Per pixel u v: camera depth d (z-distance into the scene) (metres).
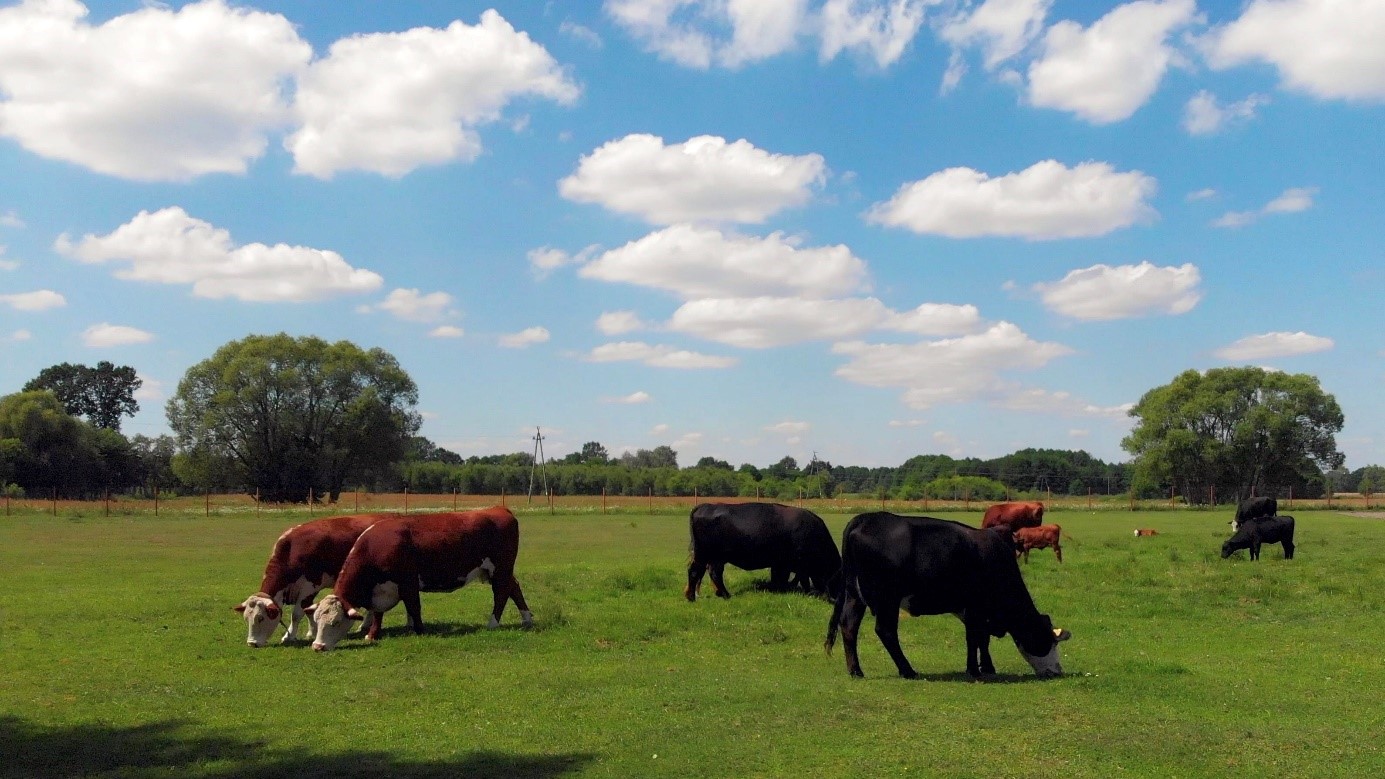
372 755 8.01
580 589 19.17
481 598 17.88
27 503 60.12
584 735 8.64
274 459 72.75
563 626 14.49
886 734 8.59
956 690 10.41
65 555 28.81
